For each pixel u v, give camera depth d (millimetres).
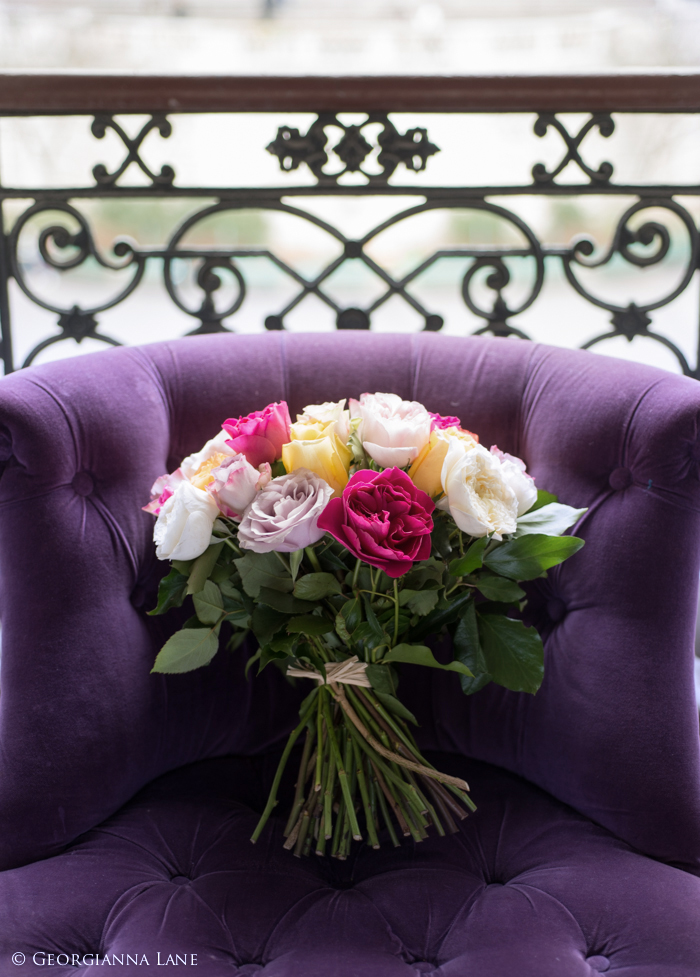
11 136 1941
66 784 867
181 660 804
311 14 2525
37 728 867
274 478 738
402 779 881
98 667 894
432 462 733
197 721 998
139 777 937
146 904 798
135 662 929
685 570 886
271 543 681
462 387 1047
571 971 718
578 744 898
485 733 998
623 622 890
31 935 763
